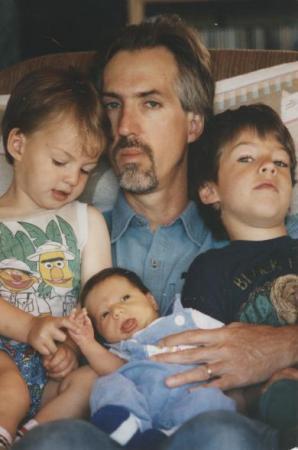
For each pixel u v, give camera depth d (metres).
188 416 1.47
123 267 1.82
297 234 1.81
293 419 1.42
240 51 1.96
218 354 1.58
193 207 1.85
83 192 1.86
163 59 1.82
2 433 1.43
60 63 1.97
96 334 1.66
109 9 2.31
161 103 1.80
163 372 1.54
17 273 1.67
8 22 2.32
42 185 1.71
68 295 1.70
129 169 1.80
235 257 1.75
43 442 1.27
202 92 1.83
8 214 1.72
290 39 2.27
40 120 1.70
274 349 1.60
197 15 2.32
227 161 1.80
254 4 2.28
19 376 1.56
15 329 1.61
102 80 1.83
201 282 1.73
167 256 1.82
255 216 1.78
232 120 1.82
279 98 1.86
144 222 1.85
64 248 1.72
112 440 1.33
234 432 1.27
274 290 1.71
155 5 2.33
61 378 1.64
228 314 1.70
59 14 2.32
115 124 1.81
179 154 1.83
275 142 1.79
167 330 1.62
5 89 1.96
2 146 1.84
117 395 1.46
